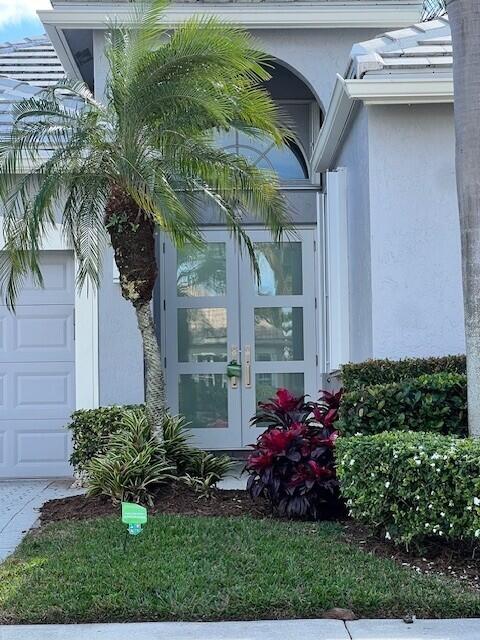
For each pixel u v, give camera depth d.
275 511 6.76
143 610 4.62
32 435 9.55
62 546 5.86
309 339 10.95
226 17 10.16
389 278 7.96
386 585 4.90
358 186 8.63
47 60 13.34
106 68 10.05
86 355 9.40
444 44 8.33
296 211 11.04
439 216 8.01
